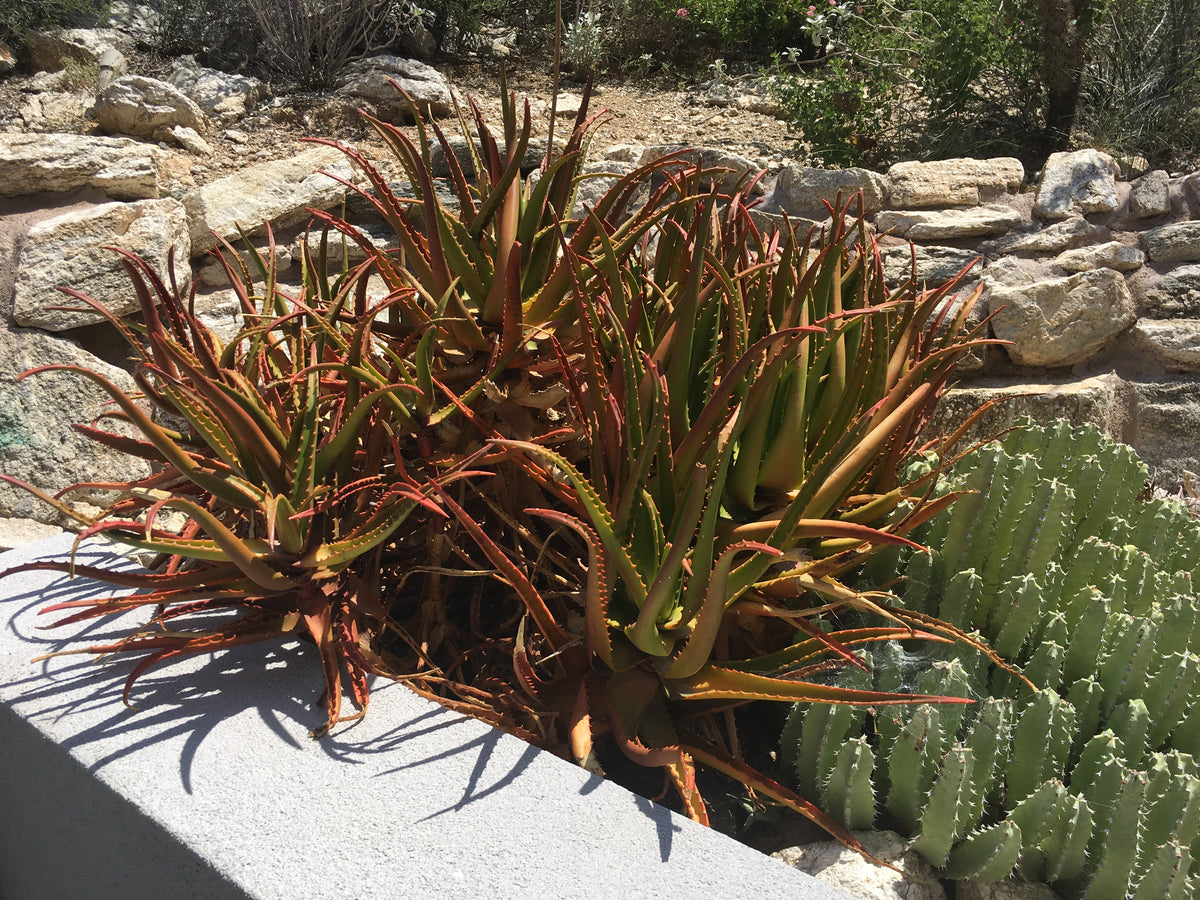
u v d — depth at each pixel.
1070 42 4.20
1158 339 3.39
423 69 5.08
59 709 1.73
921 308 2.07
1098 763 1.71
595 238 2.18
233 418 1.73
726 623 1.90
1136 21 4.50
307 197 3.79
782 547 1.70
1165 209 3.64
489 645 1.96
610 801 1.54
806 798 1.84
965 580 1.96
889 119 4.78
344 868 1.40
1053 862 1.65
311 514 1.69
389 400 1.87
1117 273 3.45
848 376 2.03
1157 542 2.32
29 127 4.28
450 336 2.06
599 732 1.75
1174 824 1.63
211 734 1.67
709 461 1.78
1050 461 2.47
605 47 6.58
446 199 3.96
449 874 1.39
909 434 2.11
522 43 6.75
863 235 2.04
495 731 1.70
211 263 3.66
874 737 1.91
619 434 1.70
